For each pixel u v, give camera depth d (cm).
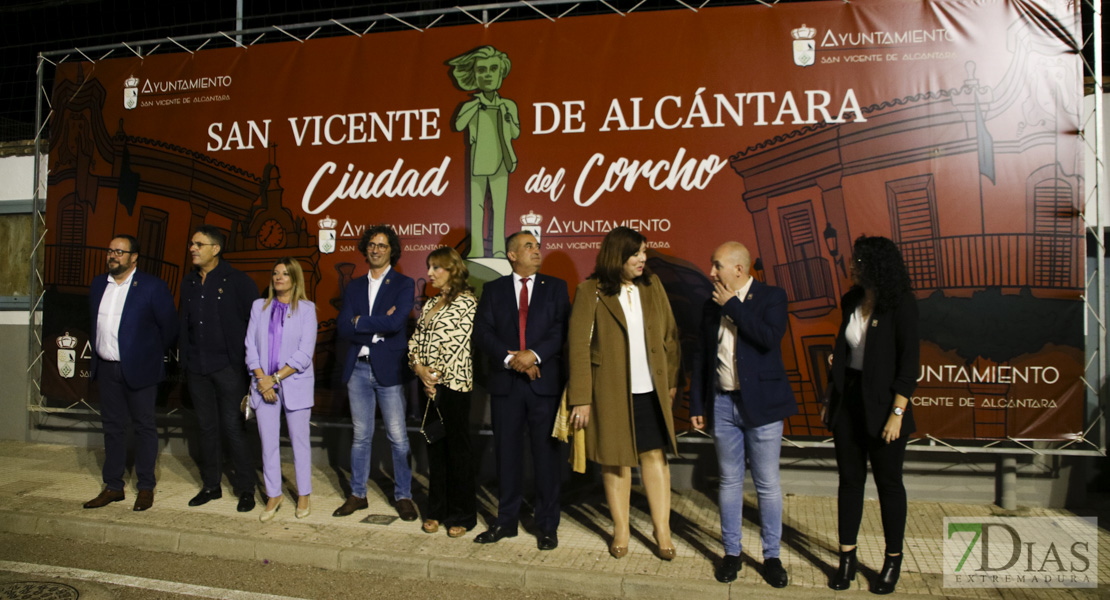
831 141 513
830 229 512
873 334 373
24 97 736
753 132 523
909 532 464
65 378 648
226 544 452
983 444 512
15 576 416
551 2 557
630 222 539
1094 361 513
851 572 383
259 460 639
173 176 622
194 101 618
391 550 436
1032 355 491
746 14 525
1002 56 495
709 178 529
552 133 552
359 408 503
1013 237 493
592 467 577
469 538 457
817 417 514
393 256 520
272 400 488
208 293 523
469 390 466
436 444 467
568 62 550
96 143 640
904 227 505
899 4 506
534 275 464
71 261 644
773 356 396
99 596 388
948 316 500
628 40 542
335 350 588
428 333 461
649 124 537
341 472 609
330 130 589
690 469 560
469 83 566
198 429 650
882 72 507
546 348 440
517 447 452
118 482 525
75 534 482
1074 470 509
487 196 561
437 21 633
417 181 573
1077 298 486
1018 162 492
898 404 366
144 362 515
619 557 425
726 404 403
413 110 575
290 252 596
